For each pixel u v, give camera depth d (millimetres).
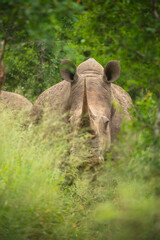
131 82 15484
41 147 20266
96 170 19438
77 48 15664
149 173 13156
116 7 14102
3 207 14594
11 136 19422
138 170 13578
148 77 14461
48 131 21031
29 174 16297
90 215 17781
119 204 15539
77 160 19531
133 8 14344
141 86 15828
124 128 14141
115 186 19406
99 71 24859
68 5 12227
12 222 14477
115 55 15352
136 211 13133
